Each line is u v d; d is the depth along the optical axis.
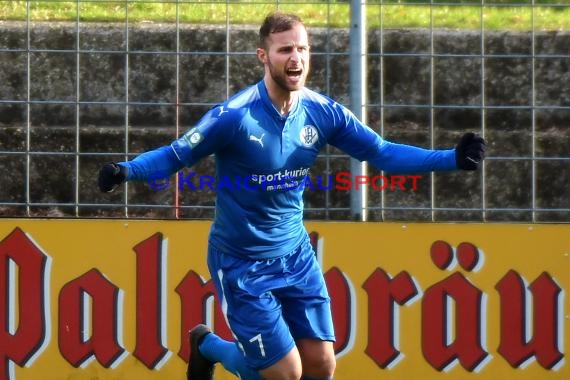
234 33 25.94
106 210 24.56
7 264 20.67
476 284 20.81
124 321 20.77
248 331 16.39
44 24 27.12
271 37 15.77
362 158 16.91
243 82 25.47
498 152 26.50
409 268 20.77
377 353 20.75
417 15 28.02
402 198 24.22
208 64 25.53
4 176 24.73
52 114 26.41
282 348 16.30
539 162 24.48
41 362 20.70
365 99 20.94
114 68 26.31
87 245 20.75
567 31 28.03
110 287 20.77
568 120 26.77
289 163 16.28
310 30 25.56
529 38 27.84
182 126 25.52
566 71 27.06
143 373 20.78
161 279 20.77
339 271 20.73
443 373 20.78
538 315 20.86
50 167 24.86
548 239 20.83
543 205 24.42
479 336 20.81
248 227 16.39
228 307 16.69
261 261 16.59
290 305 16.80
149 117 25.75
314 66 25.03
